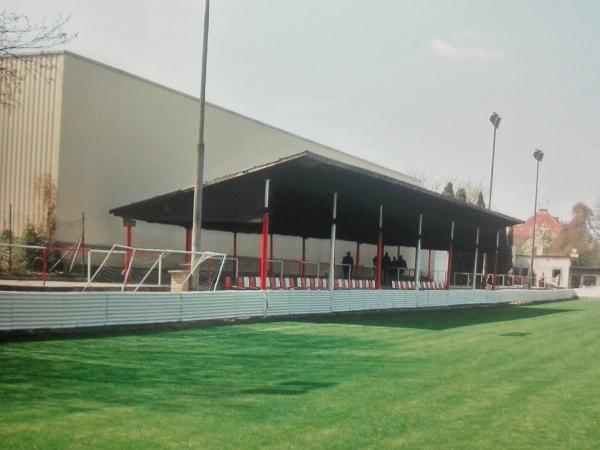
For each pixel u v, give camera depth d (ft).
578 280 215.92
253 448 17.71
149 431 19.08
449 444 18.86
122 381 26.43
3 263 73.10
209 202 64.75
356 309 72.69
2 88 74.23
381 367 33.17
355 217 89.66
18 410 21.08
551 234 322.14
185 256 85.51
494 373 32.68
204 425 20.02
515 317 78.07
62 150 78.23
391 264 128.06
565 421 22.31
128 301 44.47
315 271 132.87
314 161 57.93
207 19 60.59
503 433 20.39
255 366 31.76
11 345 34.91
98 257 81.71
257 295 57.52
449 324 63.21
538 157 156.25
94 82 82.07
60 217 78.07
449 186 199.11
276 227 93.15
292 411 22.34
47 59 78.89
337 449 17.90
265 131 118.83
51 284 64.49
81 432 18.71
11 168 80.33
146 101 89.92
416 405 24.13
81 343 36.76
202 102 60.39
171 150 94.48
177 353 34.91
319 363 33.63
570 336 54.29
